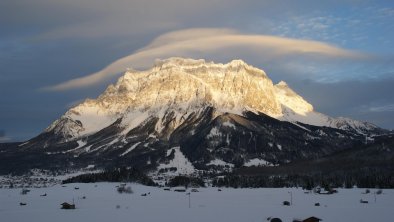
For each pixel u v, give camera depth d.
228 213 166.12
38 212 174.75
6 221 151.00
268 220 144.50
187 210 178.38
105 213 170.00
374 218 146.50
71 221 149.25
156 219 151.75
